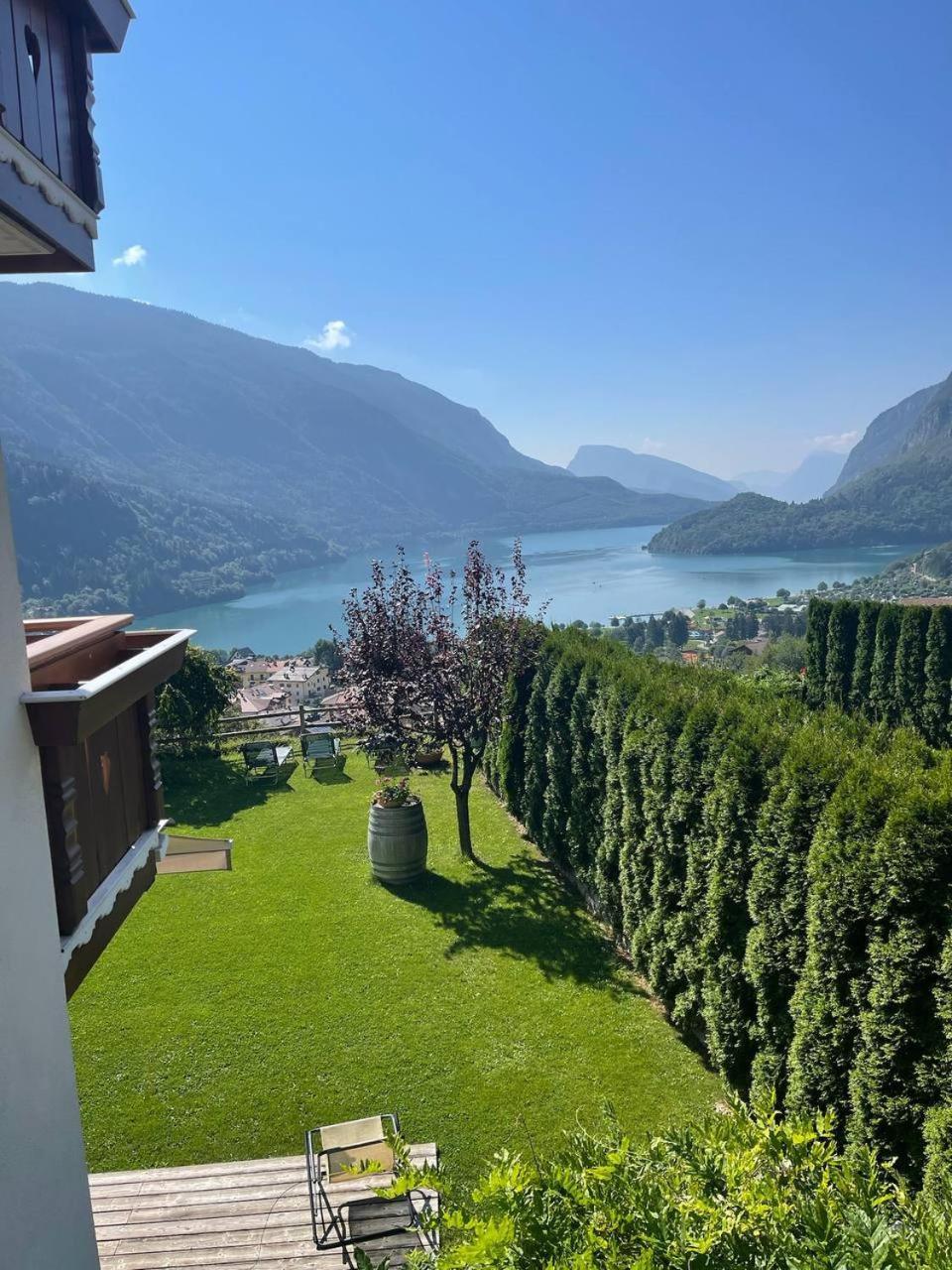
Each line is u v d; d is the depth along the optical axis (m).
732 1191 1.71
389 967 7.34
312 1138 4.52
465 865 9.60
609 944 7.74
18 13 1.98
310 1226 4.41
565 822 9.00
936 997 3.73
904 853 3.98
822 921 4.46
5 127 1.81
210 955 7.59
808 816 4.86
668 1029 6.39
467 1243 1.60
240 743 15.20
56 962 2.04
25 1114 1.83
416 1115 5.44
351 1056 6.10
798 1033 4.61
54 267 2.33
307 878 9.25
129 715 2.90
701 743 6.14
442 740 9.66
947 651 13.88
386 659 9.56
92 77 2.38
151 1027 6.50
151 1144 5.23
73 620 3.08
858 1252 1.41
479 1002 6.79
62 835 2.18
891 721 14.71
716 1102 5.52
